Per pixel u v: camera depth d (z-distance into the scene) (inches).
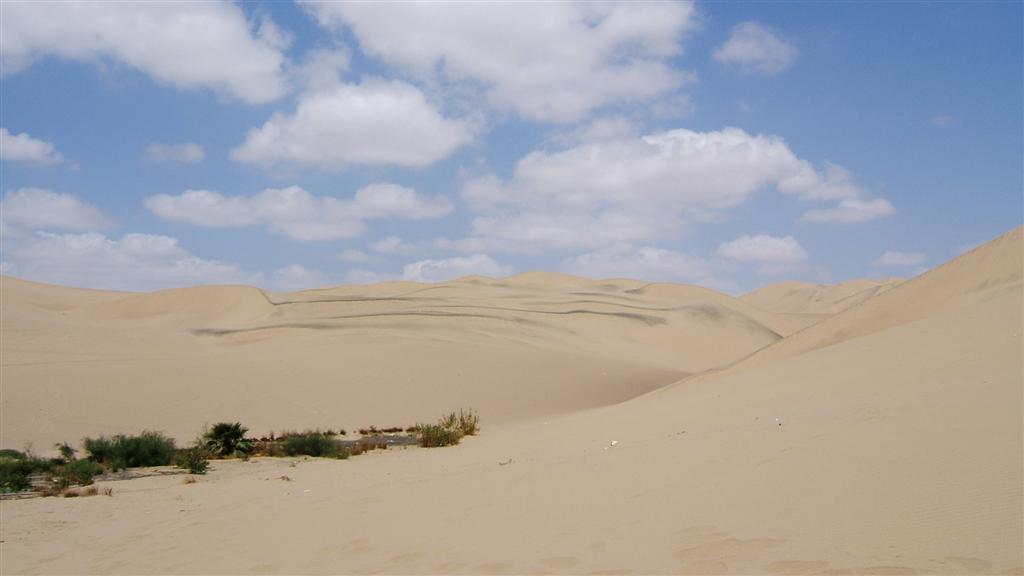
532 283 6860.2
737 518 340.5
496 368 2332.7
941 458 378.9
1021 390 525.3
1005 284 1315.2
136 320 3917.3
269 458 1160.8
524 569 315.9
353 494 571.5
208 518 548.4
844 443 437.7
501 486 495.5
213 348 2837.1
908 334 1075.9
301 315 3993.6
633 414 1091.9
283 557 389.1
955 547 276.7
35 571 428.5
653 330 4296.3
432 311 3934.5
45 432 1481.3
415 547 375.6
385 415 1829.5
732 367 1665.8
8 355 2292.1
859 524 311.6
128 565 417.7
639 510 377.7
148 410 1700.3
